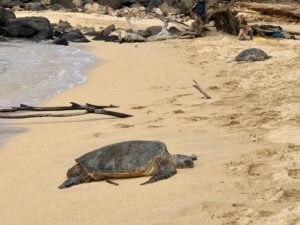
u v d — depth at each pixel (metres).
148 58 20.27
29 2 45.09
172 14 41.25
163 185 6.15
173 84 14.12
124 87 14.17
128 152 6.54
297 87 11.82
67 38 28.00
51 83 14.85
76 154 8.00
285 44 20.14
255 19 34.81
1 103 12.10
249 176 6.27
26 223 5.46
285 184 5.84
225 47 21.47
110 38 28.72
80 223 5.35
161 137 8.58
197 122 9.52
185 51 21.75
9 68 16.98
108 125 9.88
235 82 13.52
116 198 5.90
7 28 29.50
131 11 40.22
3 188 6.58
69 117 10.94
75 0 45.66
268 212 5.10
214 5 27.73
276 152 7.09
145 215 5.39
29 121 10.72
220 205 5.44
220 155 7.27
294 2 40.28
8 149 8.57
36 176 7.01
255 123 9.00
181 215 5.31
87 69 17.81
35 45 25.42
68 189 6.34
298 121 8.77
